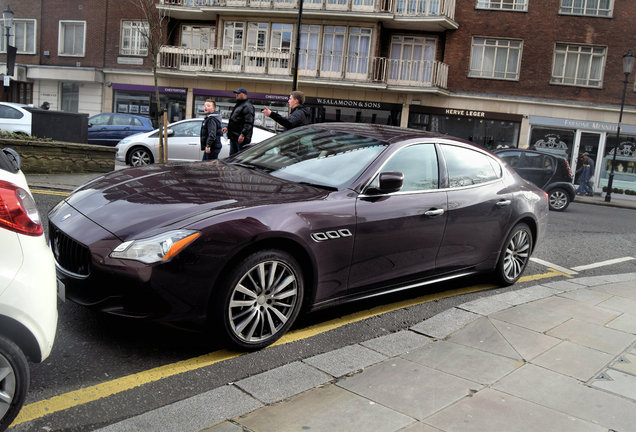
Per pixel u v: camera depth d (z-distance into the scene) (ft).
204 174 13.58
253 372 10.68
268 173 14.16
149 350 11.27
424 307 15.65
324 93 81.30
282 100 82.33
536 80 76.74
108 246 10.39
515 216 17.33
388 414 9.02
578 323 14.21
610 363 11.68
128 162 42.75
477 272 16.89
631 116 74.95
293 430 8.39
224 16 83.25
